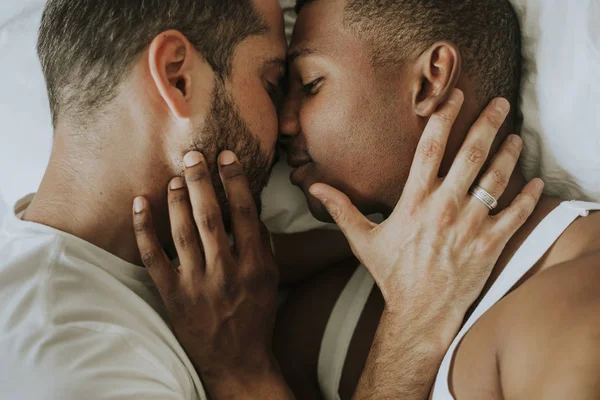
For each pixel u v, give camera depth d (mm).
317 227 1225
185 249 982
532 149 1093
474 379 866
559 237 976
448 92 992
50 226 981
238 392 1013
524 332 808
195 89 960
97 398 825
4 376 834
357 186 1054
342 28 1027
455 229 995
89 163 979
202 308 995
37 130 1287
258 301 1018
